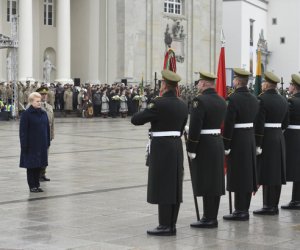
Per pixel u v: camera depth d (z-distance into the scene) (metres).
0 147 29.67
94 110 58.75
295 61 107.31
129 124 49.12
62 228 13.27
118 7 67.25
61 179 20.25
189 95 62.88
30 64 58.22
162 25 71.88
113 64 67.50
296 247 11.85
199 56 77.25
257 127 14.72
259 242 12.23
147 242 12.15
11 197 16.97
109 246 11.80
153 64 70.44
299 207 15.87
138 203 16.12
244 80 14.30
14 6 60.41
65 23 62.25
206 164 13.44
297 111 15.67
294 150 15.72
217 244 12.05
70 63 65.81
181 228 13.45
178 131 12.90
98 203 16.11
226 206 16.06
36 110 17.75
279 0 108.00
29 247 11.67
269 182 14.98
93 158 26.14
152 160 12.84
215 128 13.53
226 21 96.75
